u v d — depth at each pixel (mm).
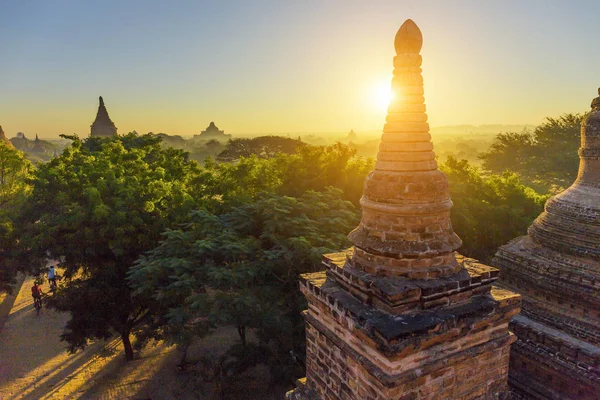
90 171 22688
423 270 6191
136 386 19391
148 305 19516
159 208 21953
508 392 6746
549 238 10594
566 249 10141
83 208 19953
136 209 21016
